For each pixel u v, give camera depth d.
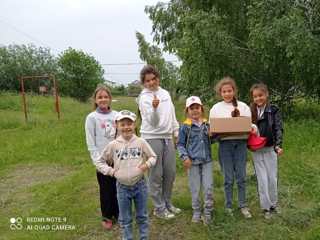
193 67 12.04
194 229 4.64
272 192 4.80
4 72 29.98
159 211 4.98
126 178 4.12
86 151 9.41
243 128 4.50
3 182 7.31
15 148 10.26
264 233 4.38
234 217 4.77
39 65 31.81
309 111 12.60
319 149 7.50
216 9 12.98
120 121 4.17
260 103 4.70
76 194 6.21
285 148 7.72
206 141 4.70
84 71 34.06
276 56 10.94
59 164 8.41
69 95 33.94
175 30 19.64
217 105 4.82
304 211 4.81
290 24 9.96
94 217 5.26
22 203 6.03
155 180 4.85
